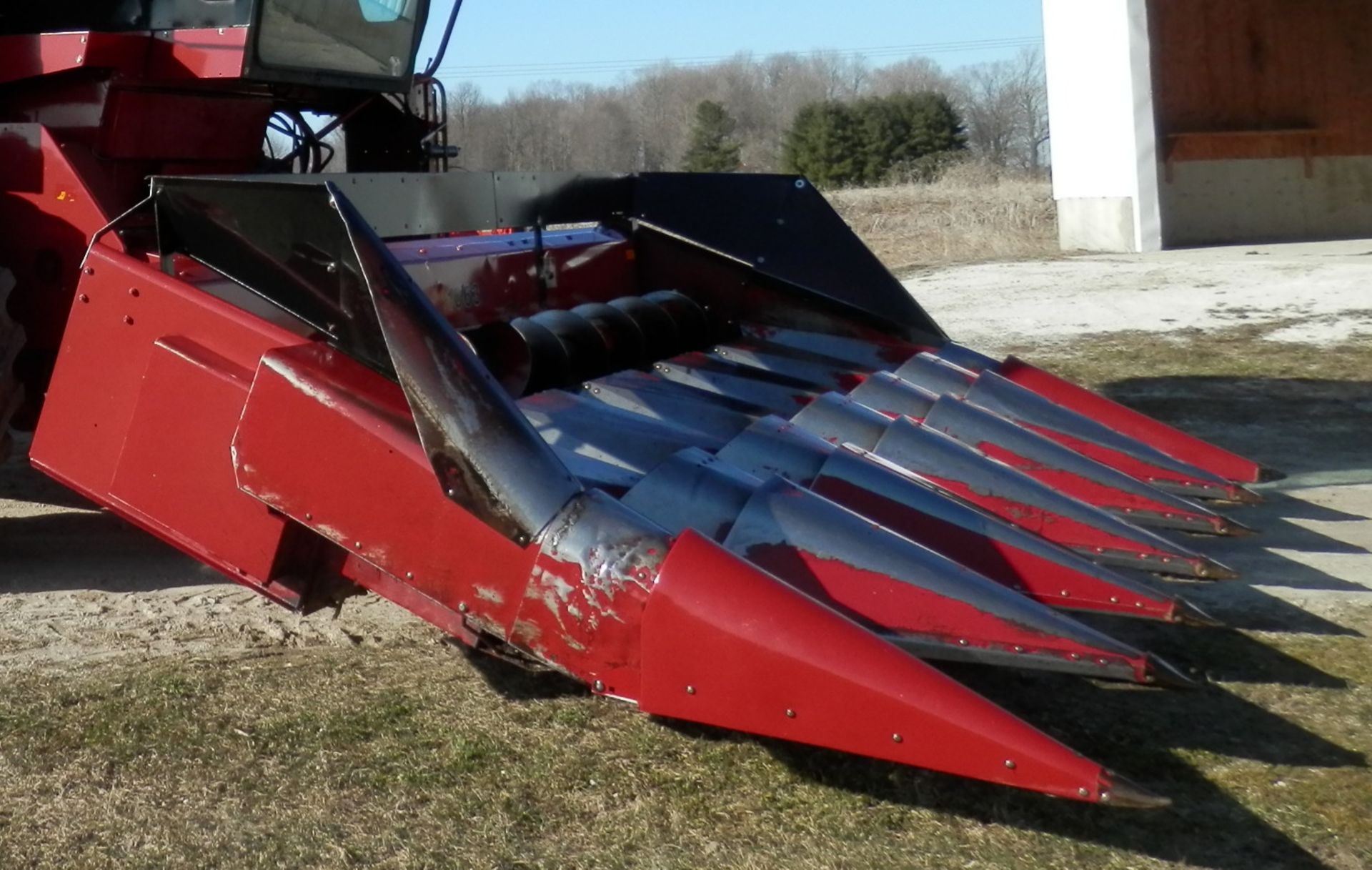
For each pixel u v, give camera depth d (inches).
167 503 136.5
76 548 213.9
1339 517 225.3
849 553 131.9
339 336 127.5
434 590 123.6
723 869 116.3
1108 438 190.4
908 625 128.3
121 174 193.5
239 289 143.3
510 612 120.2
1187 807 126.3
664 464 144.2
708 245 223.6
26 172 181.2
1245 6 688.4
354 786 131.4
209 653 166.7
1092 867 116.3
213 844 121.1
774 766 134.6
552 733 142.3
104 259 140.9
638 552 116.3
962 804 127.4
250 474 129.9
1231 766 134.3
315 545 134.3
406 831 123.1
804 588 131.7
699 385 194.9
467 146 941.8
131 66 190.1
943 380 201.2
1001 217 775.1
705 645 112.4
